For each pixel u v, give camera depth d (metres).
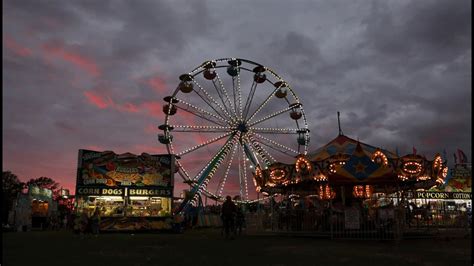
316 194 24.56
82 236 20.70
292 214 20.27
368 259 9.76
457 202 32.03
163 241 16.23
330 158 18.34
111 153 27.52
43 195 35.38
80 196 26.56
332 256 10.41
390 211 15.68
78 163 26.97
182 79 33.94
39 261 9.63
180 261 9.53
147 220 26.45
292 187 22.75
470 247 12.74
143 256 10.64
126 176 27.38
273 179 19.83
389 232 16.36
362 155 16.44
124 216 26.28
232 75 34.69
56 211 39.12
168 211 27.20
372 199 20.89
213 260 9.68
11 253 11.48
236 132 34.53
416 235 16.83
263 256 10.47
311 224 19.31
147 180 27.56
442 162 18.48
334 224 18.17
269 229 21.33
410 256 10.36
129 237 19.66
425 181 20.75
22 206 30.97
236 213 18.89
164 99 33.44
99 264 9.05
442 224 19.17
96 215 22.16
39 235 21.80
